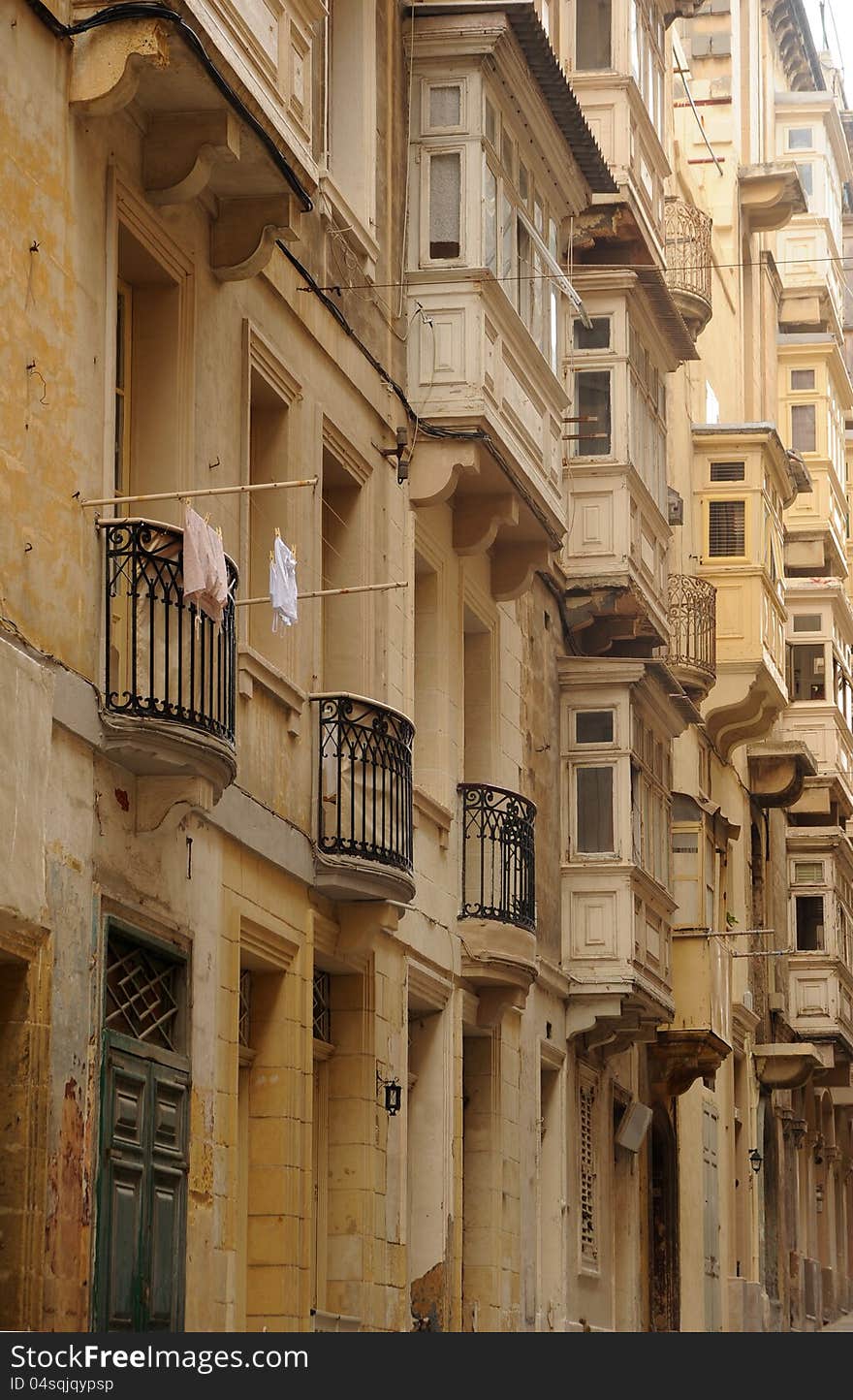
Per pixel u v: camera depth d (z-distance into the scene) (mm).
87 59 14305
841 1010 51750
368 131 20984
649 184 30594
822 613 53188
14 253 13516
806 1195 52156
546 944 26984
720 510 39906
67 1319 13516
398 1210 20531
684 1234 35719
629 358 29172
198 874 15984
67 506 14031
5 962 13195
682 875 34500
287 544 18359
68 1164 13625
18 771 13039
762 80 51938
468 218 21938
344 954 19266
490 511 23062
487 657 24766
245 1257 17469
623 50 29359
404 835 19172
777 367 53625
